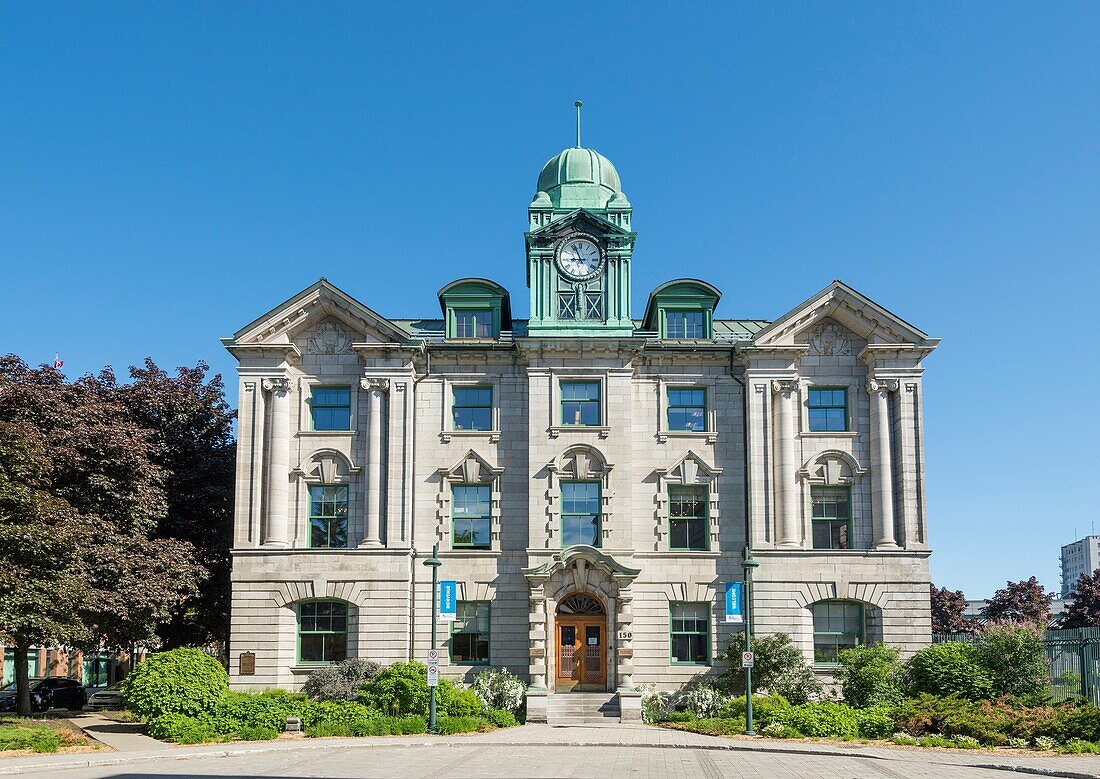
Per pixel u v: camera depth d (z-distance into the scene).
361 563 42.53
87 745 32.19
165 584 40.03
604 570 42.38
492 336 45.72
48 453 38.78
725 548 43.66
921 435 43.72
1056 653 41.28
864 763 28.83
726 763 28.58
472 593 43.22
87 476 40.56
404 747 32.12
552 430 43.81
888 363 44.19
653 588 43.22
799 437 44.22
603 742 33.44
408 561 42.62
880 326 44.22
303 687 41.09
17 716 37.38
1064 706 36.09
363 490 43.56
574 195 47.09
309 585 42.44
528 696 40.50
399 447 43.62
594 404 44.44
